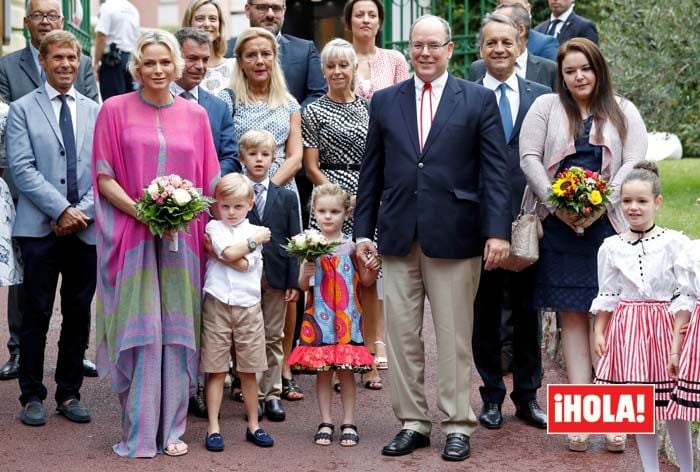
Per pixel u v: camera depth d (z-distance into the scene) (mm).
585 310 5617
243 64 6734
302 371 5770
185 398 5652
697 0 11266
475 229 5551
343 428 5797
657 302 5062
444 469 5316
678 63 11391
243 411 6402
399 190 5539
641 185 5059
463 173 5535
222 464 5395
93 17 19891
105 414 6262
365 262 5770
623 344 5102
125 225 5523
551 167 5770
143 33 5574
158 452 5570
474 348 6098
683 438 5000
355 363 5730
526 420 6125
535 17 14672
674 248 5031
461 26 12625
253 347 5738
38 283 6027
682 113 11570
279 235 6312
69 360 6145
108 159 5551
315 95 7461
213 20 7051
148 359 5520
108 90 11141
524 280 5980
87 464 5371
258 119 6688
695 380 4734
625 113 5719
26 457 5469
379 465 5387
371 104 5793
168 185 5348
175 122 5660
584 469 5320
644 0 11594
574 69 5664
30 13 6953
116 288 5527
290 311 6777
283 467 5352
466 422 5559
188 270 5605
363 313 6980
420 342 5664
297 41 7578
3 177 6523
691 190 11602
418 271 5629
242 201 5758
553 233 5730
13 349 7082
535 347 6094
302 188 7195
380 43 12648
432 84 5605
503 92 6293
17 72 6980
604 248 5199
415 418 5641
